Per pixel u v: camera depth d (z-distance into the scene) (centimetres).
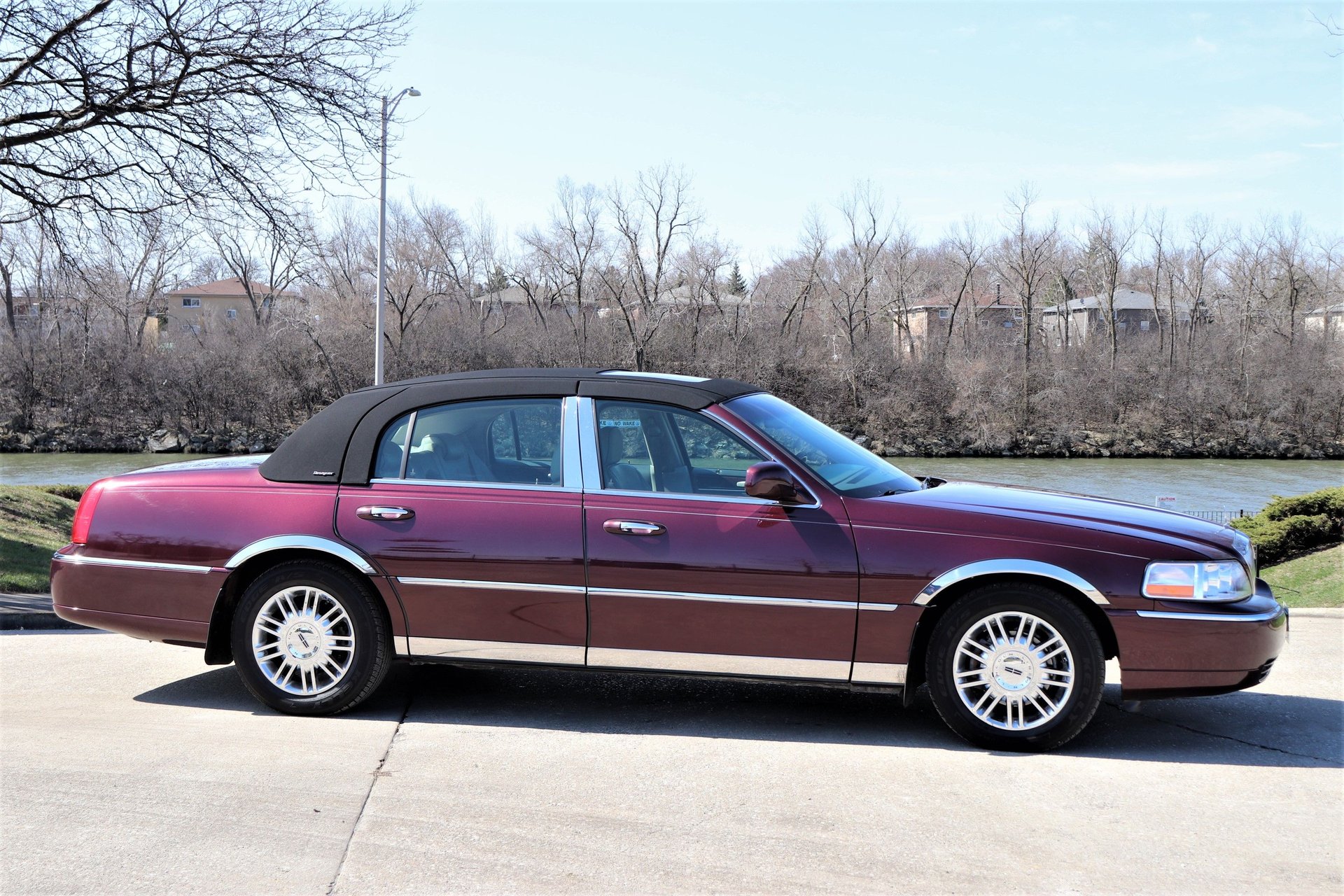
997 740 461
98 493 547
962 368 5606
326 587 509
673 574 477
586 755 454
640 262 6250
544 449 508
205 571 520
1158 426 5322
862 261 6619
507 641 496
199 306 8831
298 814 385
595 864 344
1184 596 448
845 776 428
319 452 525
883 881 332
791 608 469
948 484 544
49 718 510
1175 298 7438
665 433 500
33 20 1051
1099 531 459
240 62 1120
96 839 362
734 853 353
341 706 510
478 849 356
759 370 5716
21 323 5038
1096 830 374
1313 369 5300
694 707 533
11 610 758
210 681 585
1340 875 338
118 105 1074
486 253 7200
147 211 1192
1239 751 466
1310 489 3881
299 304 5628
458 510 501
